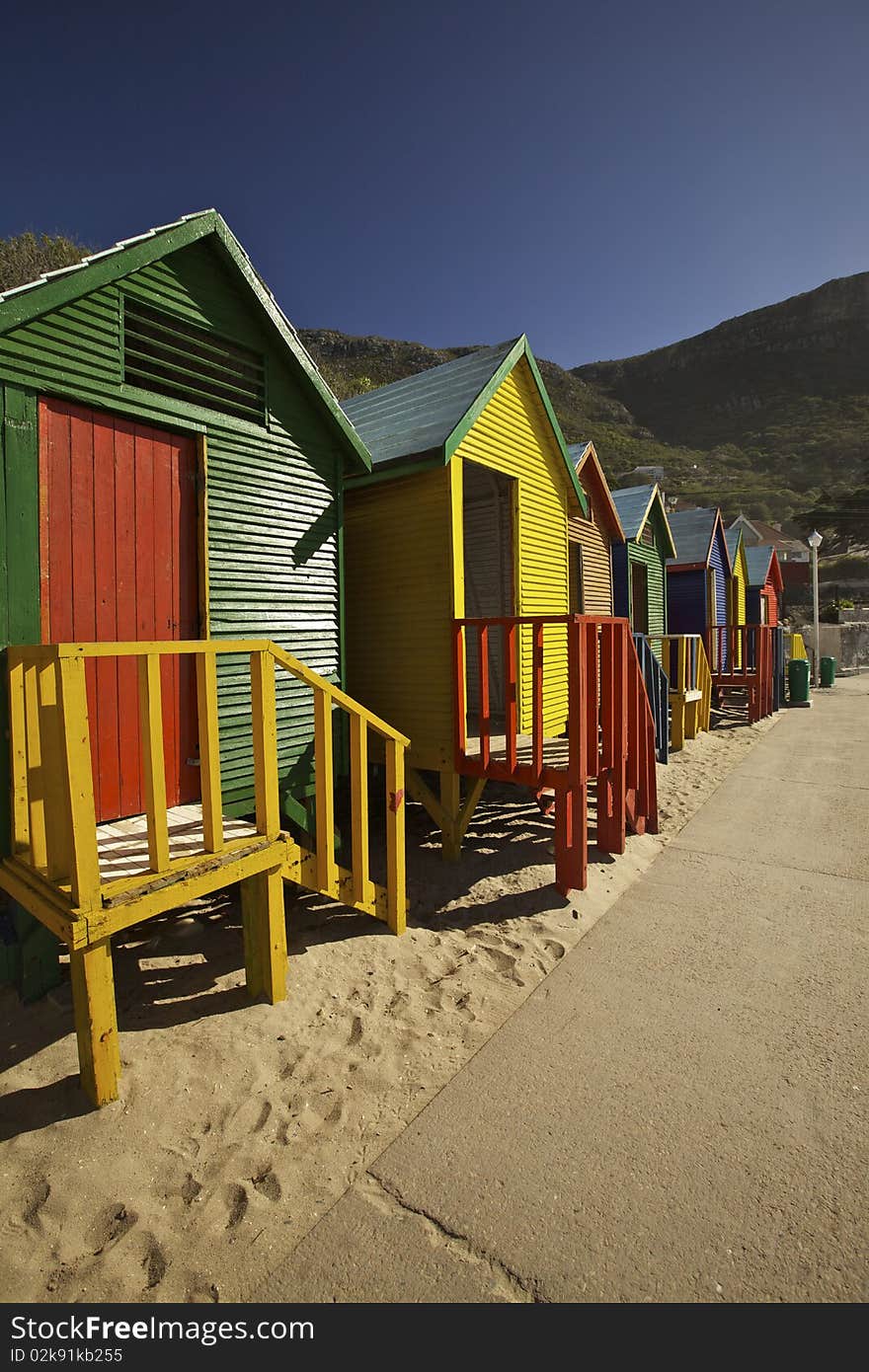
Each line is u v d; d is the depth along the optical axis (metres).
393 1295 2.15
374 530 6.76
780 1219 2.39
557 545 8.38
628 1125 2.87
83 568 3.91
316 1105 2.98
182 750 4.51
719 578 19.22
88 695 3.92
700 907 5.15
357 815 4.30
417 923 4.83
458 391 6.97
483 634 5.80
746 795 8.50
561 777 5.30
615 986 4.04
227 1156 2.68
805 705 17.84
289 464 5.28
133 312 4.27
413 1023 3.64
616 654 5.89
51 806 2.96
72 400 3.84
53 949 3.49
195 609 4.61
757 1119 2.89
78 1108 2.77
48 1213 2.37
